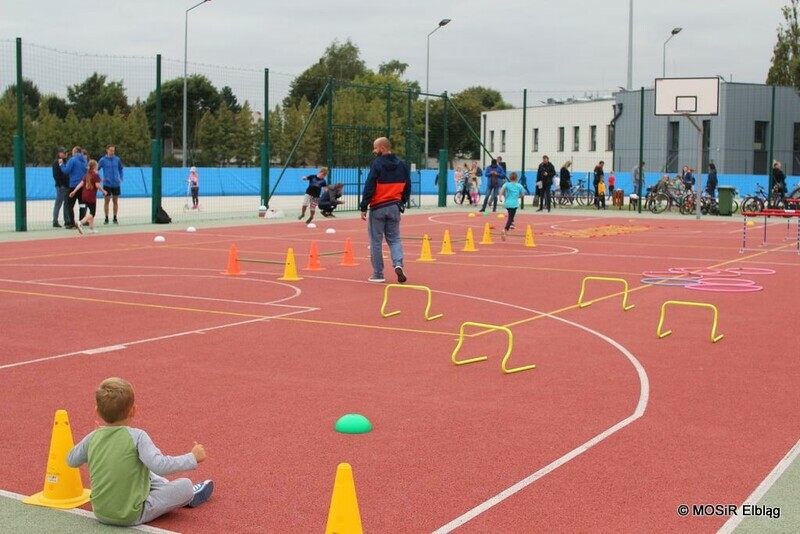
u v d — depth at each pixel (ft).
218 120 184.24
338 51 359.46
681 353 31.78
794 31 211.00
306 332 35.32
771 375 28.53
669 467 19.89
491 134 237.45
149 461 16.33
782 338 34.55
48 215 103.81
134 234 79.77
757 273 55.21
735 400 25.52
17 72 78.69
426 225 96.17
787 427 22.98
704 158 173.47
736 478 19.24
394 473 19.48
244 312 39.86
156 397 25.58
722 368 29.48
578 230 91.09
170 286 47.80
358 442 21.66
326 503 17.83
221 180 161.07
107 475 16.47
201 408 24.50
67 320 37.60
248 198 155.33
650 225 99.50
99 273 52.95
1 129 151.74
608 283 50.29
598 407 24.73
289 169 172.35
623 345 33.12
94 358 30.53
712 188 121.08
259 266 56.80
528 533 16.30
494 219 106.83
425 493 18.29
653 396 25.91
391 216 49.32
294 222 96.68
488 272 55.06
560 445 21.40
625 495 18.20
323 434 22.27
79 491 18.07
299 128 176.45
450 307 41.57
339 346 32.71
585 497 18.07
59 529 16.53
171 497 16.99
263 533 16.37
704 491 18.47
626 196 175.11
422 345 32.99
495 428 22.79
